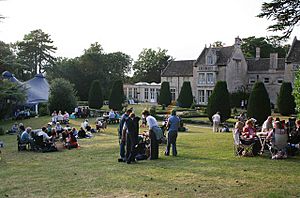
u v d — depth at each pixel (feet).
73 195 28.73
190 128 100.78
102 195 28.58
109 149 56.39
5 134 95.61
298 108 65.98
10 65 156.25
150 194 28.60
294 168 38.01
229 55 205.87
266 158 44.32
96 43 277.64
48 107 149.28
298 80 66.28
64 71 254.27
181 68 229.86
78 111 138.82
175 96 229.04
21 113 139.85
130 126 42.75
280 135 43.93
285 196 27.40
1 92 123.95
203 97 212.23
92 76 254.88
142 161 43.86
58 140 67.77
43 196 28.60
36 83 173.78
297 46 190.39
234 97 193.16
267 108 100.58
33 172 38.52
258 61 216.33
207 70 208.64
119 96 157.69
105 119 111.45
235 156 46.19
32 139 57.77
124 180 33.50
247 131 48.32
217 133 82.38
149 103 236.43
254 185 30.91
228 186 30.68
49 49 279.49
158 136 45.24
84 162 44.45
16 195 29.07
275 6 43.29
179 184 31.63
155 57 348.38
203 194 28.32
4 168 41.39
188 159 44.55
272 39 46.44
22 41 273.54
